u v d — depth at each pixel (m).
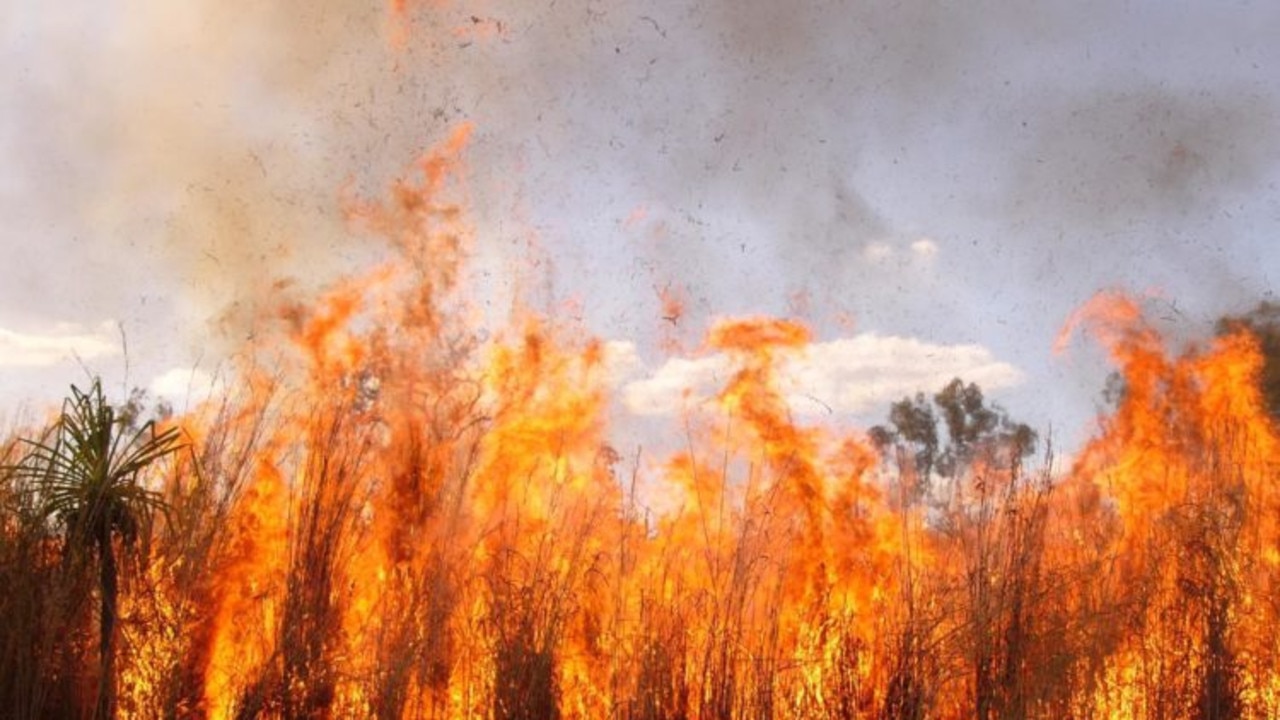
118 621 8.10
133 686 8.19
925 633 8.93
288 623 8.56
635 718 8.61
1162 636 9.23
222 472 8.85
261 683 8.41
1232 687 9.11
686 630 8.86
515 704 8.55
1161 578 9.40
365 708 8.57
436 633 8.81
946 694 8.92
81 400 8.35
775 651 8.80
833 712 8.92
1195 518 9.62
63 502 8.17
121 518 8.28
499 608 8.84
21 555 8.08
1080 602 9.10
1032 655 8.84
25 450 8.88
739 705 8.65
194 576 8.43
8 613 7.98
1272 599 9.45
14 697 7.86
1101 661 9.00
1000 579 9.01
